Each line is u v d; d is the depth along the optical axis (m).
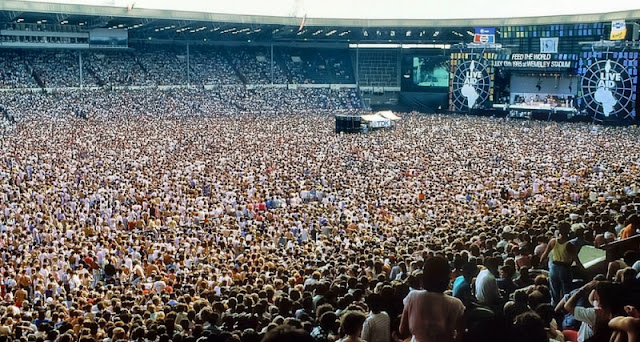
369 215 37.88
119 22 104.75
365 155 63.78
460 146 68.75
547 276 14.45
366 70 130.75
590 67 94.56
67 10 92.88
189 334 13.16
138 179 49.34
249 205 41.34
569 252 13.58
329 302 14.13
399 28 117.56
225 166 56.94
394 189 45.69
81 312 19.50
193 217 39.09
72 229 35.41
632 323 7.50
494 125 90.44
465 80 110.50
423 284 8.88
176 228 36.19
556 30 102.38
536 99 104.38
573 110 97.50
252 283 21.28
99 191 44.69
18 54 104.25
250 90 119.31
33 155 59.91
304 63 129.88
